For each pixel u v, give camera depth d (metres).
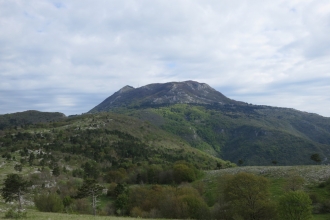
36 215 36.91
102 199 96.75
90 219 35.47
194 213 66.69
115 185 103.38
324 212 62.09
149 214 69.44
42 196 65.94
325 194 72.31
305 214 48.44
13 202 74.25
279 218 52.12
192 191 83.38
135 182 132.75
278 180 92.25
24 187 68.50
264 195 57.22
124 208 83.19
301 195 49.56
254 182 57.31
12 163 126.38
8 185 64.88
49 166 133.50
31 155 143.12
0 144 179.00
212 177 118.25
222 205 65.00
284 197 50.47
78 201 78.44
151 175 131.75
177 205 67.75
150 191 88.75
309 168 98.00
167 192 81.25
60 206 65.69
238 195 57.56
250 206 56.22
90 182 71.19
